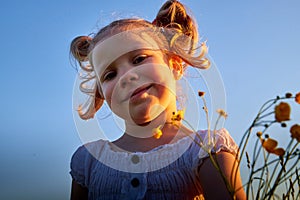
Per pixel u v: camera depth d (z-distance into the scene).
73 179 1.50
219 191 1.17
